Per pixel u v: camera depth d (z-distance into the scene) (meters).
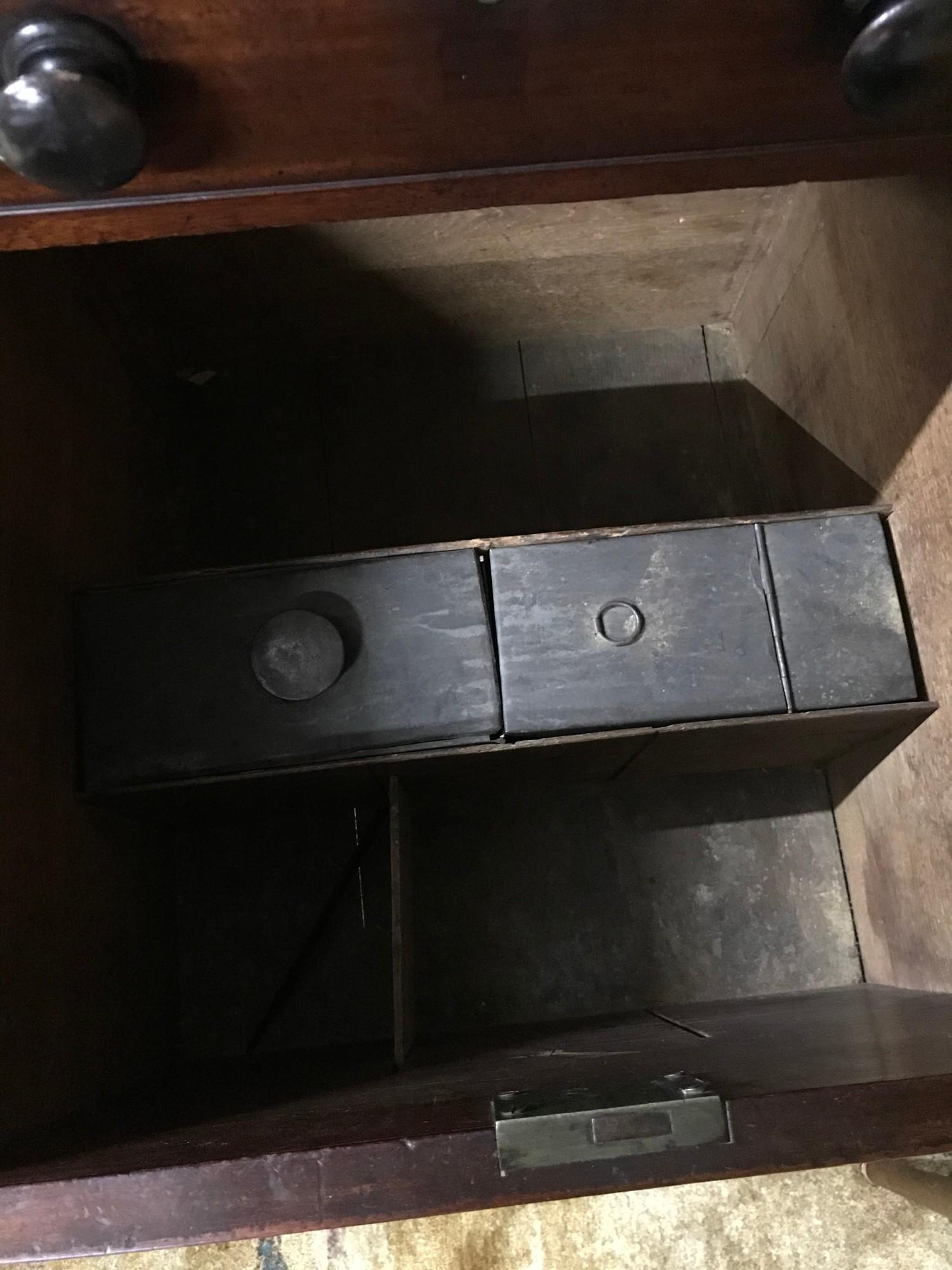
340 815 1.37
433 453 1.58
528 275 1.45
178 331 1.45
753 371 1.58
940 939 1.10
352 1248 1.21
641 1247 1.21
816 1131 0.66
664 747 1.13
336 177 0.55
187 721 1.00
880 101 0.49
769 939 1.36
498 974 1.33
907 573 1.04
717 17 0.47
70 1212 0.66
